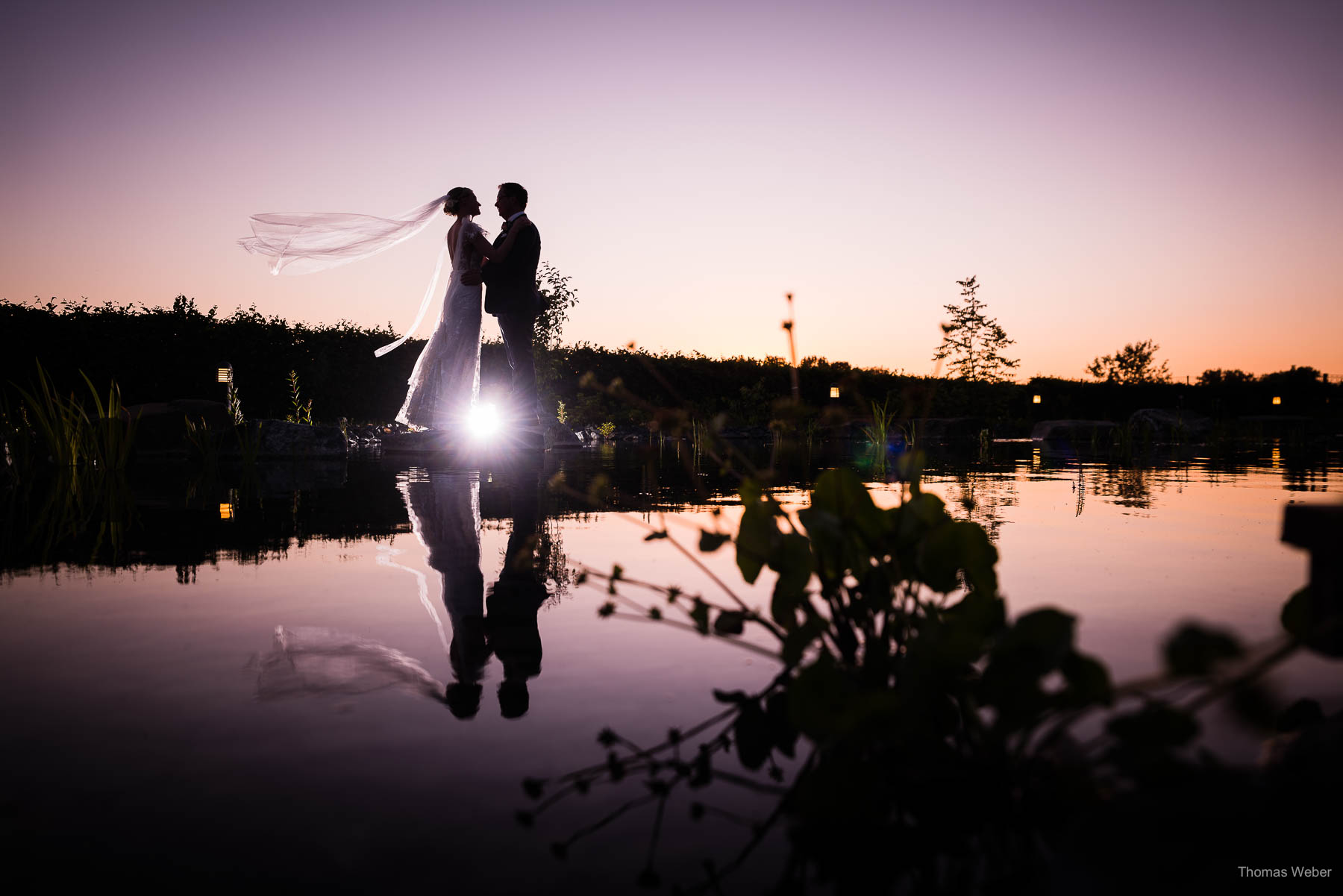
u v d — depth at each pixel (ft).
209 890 2.13
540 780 2.87
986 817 2.52
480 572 7.12
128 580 6.70
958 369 50.39
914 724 2.59
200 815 2.57
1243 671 2.02
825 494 3.67
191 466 21.63
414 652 4.57
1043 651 2.39
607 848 2.39
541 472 19.86
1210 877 1.98
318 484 16.37
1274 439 44.65
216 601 5.91
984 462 26.08
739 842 2.44
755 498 3.84
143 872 2.22
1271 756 2.69
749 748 3.18
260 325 41.01
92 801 2.67
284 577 6.84
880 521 3.51
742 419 51.93
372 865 2.27
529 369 26.20
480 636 4.93
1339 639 2.42
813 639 3.31
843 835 2.48
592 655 4.50
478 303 25.35
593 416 47.85
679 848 2.40
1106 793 2.39
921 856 2.34
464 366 25.49
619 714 3.56
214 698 3.74
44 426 20.24
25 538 9.16
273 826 2.50
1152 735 2.18
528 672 4.17
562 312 40.96
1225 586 6.38
